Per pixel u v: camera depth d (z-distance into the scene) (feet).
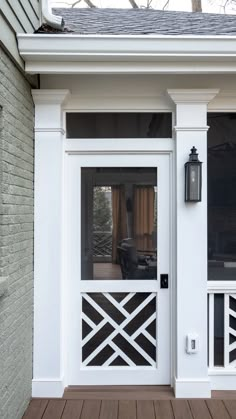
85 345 10.03
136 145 9.82
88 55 8.45
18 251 8.21
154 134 9.93
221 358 10.18
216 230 10.21
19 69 8.30
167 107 9.77
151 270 10.03
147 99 9.74
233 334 10.11
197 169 9.25
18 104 8.25
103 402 9.14
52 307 9.42
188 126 9.48
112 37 8.36
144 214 10.06
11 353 7.70
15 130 8.03
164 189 9.96
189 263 9.50
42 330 9.40
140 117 9.95
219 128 10.18
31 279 9.28
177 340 9.48
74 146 9.83
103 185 10.04
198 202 9.49
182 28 11.35
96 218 10.03
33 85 9.30
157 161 9.96
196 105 9.51
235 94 9.78
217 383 9.89
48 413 8.63
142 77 9.61
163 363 9.92
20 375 8.34
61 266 9.57
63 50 8.36
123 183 10.05
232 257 10.21
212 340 10.02
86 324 10.04
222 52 8.52
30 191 9.21
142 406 8.96
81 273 10.00
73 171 9.96
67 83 9.62
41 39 8.22
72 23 11.97
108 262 10.02
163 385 9.92
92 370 9.89
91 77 9.61
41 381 9.34
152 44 8.45
